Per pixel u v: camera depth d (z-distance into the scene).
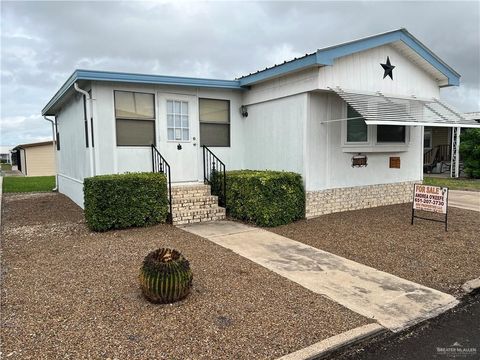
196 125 9.10
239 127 9.73
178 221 7.60
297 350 2.95
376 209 8.85
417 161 10.04
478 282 4.47
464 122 8.10
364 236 6.53
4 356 2.83
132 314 3.53
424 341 3.22
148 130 8.55
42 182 20.34
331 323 3.41
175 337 3.13
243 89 9.48
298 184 7.82
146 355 2.86
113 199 6.94
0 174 31.48
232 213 8.22
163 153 8.70
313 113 7.85
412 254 5.56
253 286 4.28
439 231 6.83
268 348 2.98
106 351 2.91
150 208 7.34
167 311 3.60
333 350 3.00
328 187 8.27
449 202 10.50
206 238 6.48
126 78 7.84
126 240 6.28
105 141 8.05
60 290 4.12
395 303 3.91
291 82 8.02
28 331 3.22
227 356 2.87
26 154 30.58
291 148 8.21
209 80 8.82
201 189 8.58
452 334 3.34
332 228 7.11
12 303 3.79
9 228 7.52
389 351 3.07
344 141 8.38
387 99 8.07
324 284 4.41
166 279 3.69
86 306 3.71
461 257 5.41
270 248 5.89
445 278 4.64
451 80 9.41
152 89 8.50
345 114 8.34
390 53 8.55
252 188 7.50
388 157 9.40
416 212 8.50
